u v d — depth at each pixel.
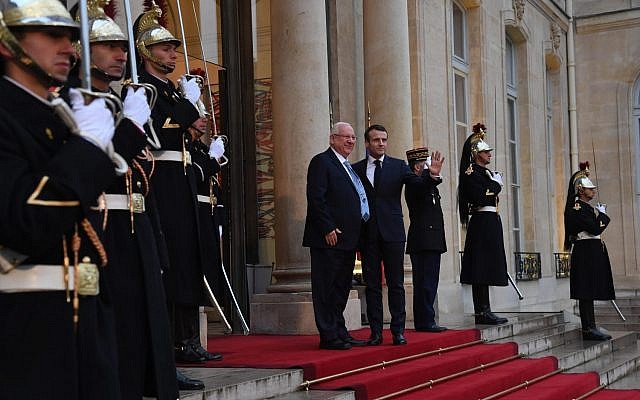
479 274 10.02
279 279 8.92
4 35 2.77
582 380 8.70
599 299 11.23
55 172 2.71
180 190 5.16
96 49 3.79
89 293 2.89
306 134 8.94
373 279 7.55
